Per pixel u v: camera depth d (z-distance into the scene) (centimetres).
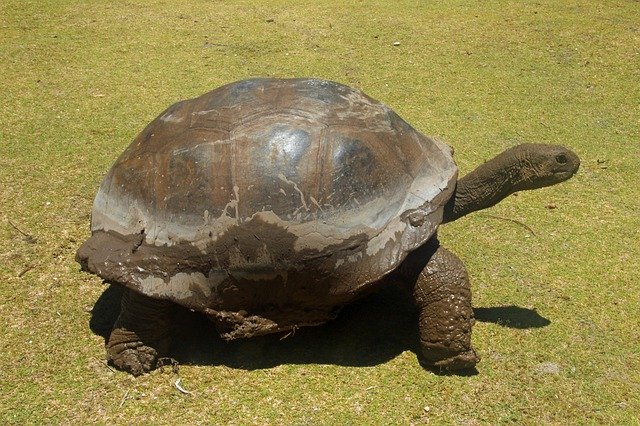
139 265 229
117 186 241
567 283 278
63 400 231
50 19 530
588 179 342
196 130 237
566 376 240
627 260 290
